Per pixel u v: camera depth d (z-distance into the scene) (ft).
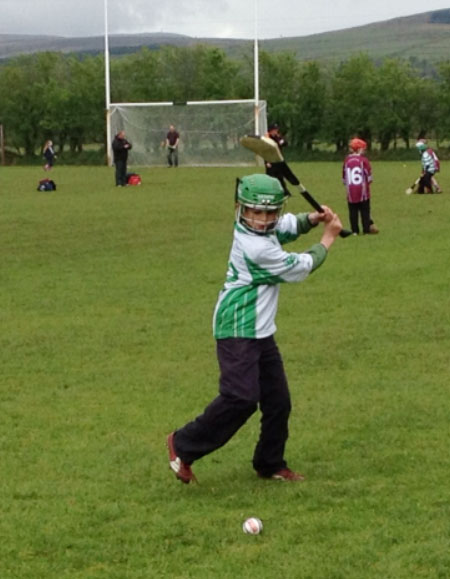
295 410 27.81
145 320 40.75
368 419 26.89
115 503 21.22
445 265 52.95
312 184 118.42
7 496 21.77
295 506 20.93
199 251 60.64
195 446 21.62
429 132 215.92
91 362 33.96
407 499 21.13
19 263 56.80
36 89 220.43
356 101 213.66
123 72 233.14
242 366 21.22
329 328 38.42
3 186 123.34
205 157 184.34
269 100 218.79
